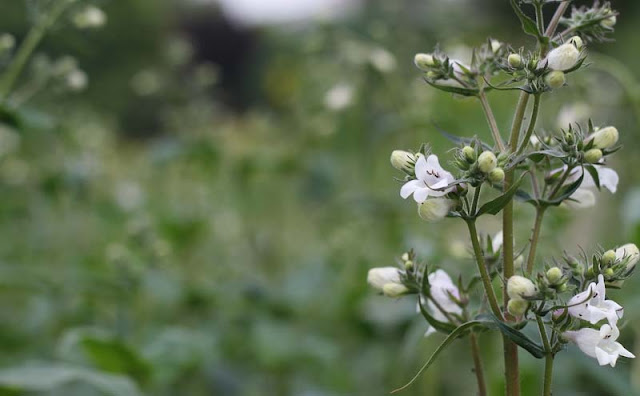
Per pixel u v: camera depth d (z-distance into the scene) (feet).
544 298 1.67
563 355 2.45
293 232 5.04
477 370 1.82
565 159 1.74
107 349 2.49
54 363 3.02
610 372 2.39
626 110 3.56
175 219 4.02
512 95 3.14
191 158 4.46
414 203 3.32
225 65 16.12
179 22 14.64
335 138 4.43
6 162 4.01
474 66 1.81
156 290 3.36
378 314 3.31
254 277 3.92
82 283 3.24
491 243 1.85
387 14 4.08
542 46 1.76
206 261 4.34
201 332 3.44
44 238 4.17
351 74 3.98
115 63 9.83
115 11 9.98
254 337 3.38
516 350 1.74
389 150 4.05
